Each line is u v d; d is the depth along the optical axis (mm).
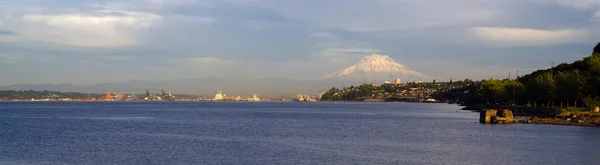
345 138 92625
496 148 74562
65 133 105625
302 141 87062
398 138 92000
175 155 69125
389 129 116625
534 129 106688
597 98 152500
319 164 61156
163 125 135375
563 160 62469
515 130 104750
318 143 83688
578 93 161000
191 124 140250
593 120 124812
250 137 95188
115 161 64125
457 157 65938
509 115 131250
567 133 96375
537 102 198625
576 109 152000
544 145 77438
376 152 71438
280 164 61344
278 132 108188
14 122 150500
